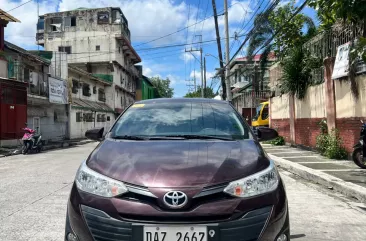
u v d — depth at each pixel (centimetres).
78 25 4278
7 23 2030
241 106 3284
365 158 836
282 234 265
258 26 1574
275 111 1855
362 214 529
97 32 4247
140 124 394
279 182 288
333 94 1115
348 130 1027
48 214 512
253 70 2570
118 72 4456
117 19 4272
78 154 1548
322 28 1307
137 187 256
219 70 2580
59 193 662
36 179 833
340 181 706
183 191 248
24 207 554
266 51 1822
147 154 300
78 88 3181
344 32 1041
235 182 260
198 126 387
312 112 1320
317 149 1262
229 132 378
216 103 445
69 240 270
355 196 625
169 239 240
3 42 2005
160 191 249
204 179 258
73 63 4244
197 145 325
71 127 2817
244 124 400
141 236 242
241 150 316
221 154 301
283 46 1783
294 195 656
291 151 1345
